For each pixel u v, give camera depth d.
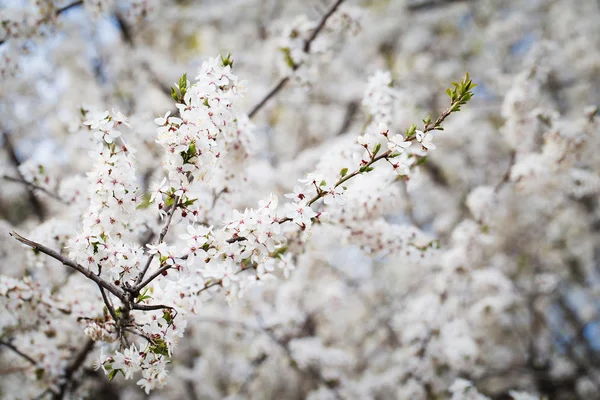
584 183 4.71
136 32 7.56
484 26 9.94
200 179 2.24
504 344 8.24
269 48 6.83
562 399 8.22
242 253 2.23
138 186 2.27
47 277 3.79
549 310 9.02
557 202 6.66
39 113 7.39
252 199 5.39
